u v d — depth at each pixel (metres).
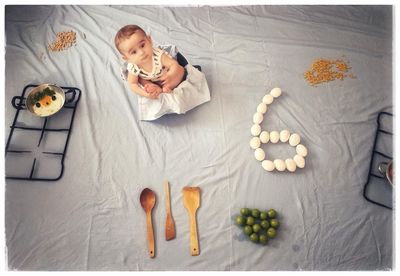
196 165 1.00
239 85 1.13
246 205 0.95
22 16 1.23
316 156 1.02
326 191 0.98
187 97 1.02
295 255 0.90
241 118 1.07
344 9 1.29
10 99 1.07
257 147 1.01
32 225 0.91
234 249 0.90
